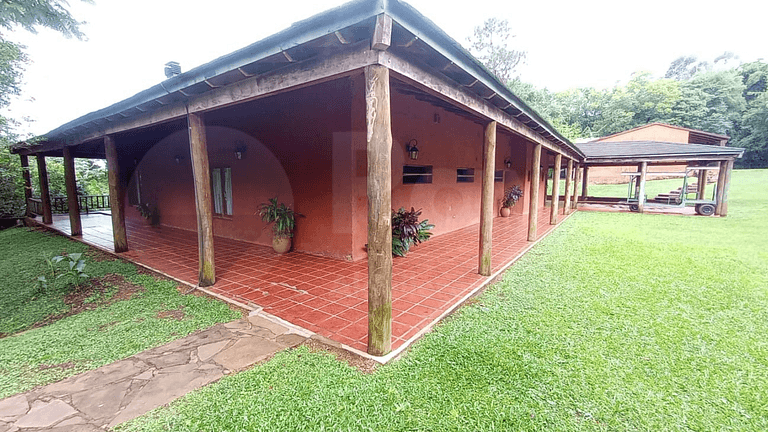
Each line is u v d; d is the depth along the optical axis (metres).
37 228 9.23
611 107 31.44
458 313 3.43
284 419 1.96
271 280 4.48
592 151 14.66
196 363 2.57
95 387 2.29
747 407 2.04
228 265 5.18
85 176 17.56
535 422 1.93
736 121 29.17
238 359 2.62
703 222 9.85
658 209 13.52
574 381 2.29
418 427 1.90
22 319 3.46
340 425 1.92
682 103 29.14
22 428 1.92
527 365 2.47
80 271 4.35
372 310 2.60
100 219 10.67
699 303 3.62
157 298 3.90
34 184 12.74
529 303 3.66
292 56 2.63
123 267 5.16
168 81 3.69
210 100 3.67
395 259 5.62
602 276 4.60
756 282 4.30
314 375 2.38
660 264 5.20
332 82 4.84
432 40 2.51
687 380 2.29
